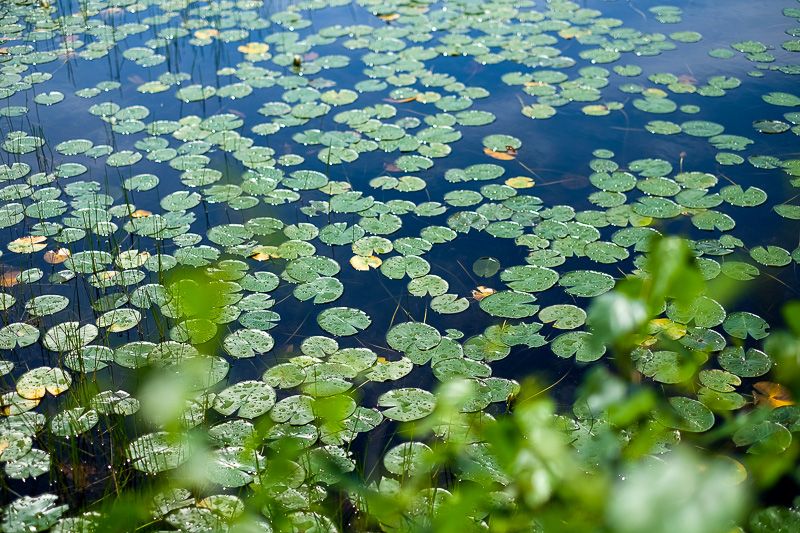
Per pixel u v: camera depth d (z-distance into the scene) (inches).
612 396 48.6
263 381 111.5
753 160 164.1
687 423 102.1
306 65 212.4
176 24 240.7
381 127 180.5
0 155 171.8
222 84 203.0
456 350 117.0
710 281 127.3
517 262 136.3
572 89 196.7
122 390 111.4
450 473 96.9
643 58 212.5
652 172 160.4
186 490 94.7
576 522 45.1
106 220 149.3
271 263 137.5
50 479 97.8
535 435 45.2
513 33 229.9
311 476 93.0
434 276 132.9
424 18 242.2
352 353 116.6
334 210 151.3
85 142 176.7
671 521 29.4
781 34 225.0
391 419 104.7
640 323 44.0
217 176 162.9
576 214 148.2
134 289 131.5
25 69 211.8
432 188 158.1
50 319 125.6
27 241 143.9
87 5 256.4
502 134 177.5
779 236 140.1
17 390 111.3
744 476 93.9
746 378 109.9
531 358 115.6
